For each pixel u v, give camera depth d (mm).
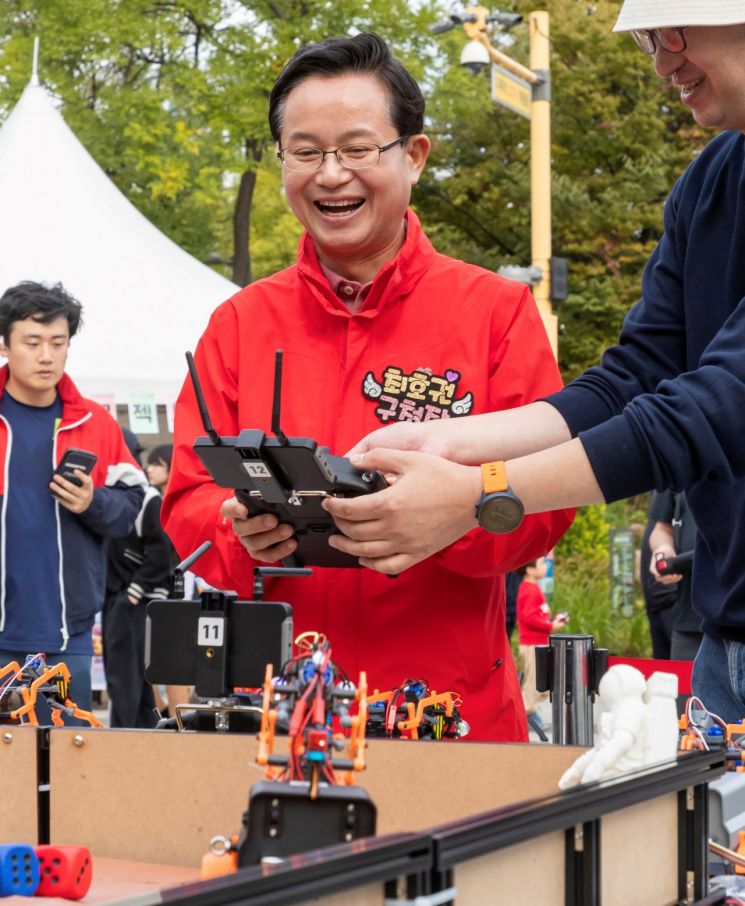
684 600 5301
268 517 1976
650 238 23094
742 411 1767
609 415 2279
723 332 1890
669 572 3762
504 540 2230
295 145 2334
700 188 2410
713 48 1964
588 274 22422
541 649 2236
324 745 1235
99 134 19188
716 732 1892
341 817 1179
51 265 9062
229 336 2506
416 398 2389
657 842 1483
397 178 2344
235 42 18484
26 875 1426
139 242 9789
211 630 1841
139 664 6777
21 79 18781
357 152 2301
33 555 4539
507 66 11281
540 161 11797
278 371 1768
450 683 2338
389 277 2385
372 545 1882
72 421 4730
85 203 9664
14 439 4598
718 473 1779
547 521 2262
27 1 18562
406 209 2504
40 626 4531
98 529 4660
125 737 1747
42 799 1786
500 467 1805
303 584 2375
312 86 2312
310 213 2369
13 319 4621
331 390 2416
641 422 1769
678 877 1531
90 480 4566
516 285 2477
